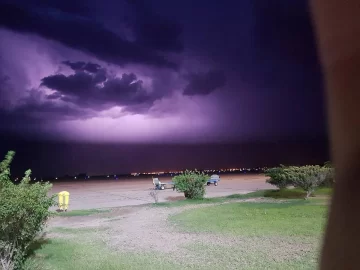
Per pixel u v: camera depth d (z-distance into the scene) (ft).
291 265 21.90
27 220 21.26
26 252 25.62
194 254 25.81
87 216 47.93
